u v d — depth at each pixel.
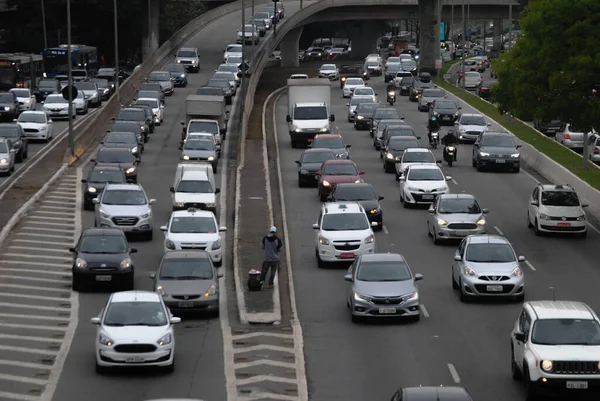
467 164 100.56
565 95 75.19
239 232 70.56
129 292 44.12
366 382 40.72
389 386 40.16
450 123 127.81
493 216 76.25
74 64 167.75
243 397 39.12
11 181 87.88
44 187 84.94
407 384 40.31
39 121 110.50
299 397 39.09
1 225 71.19
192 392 39.72
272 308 51.75
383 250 65.31
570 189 70.88
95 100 144.12
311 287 57.25
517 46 88.25
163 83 151.25
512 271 52.66
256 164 98.88
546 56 75.06
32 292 56.06
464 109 144.25
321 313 51.88
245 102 130.12
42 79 157.25
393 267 50.81
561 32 73.94
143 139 110.56
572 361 36.72
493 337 46.84
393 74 186.75
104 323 42.12
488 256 53.75
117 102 136.62
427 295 54.66
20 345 46.44
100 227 63.47
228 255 65.31
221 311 52.81
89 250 56.94
